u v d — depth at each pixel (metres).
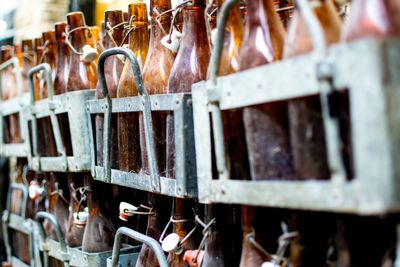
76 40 1.17
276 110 0.60
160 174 0.87
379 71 0.44
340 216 0.58
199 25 0.86
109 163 0.99
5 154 1.65
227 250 0.83
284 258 0.65
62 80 1.24
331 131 0.49
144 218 1.12
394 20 0.49
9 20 2.28
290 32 0.61
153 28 0.96
